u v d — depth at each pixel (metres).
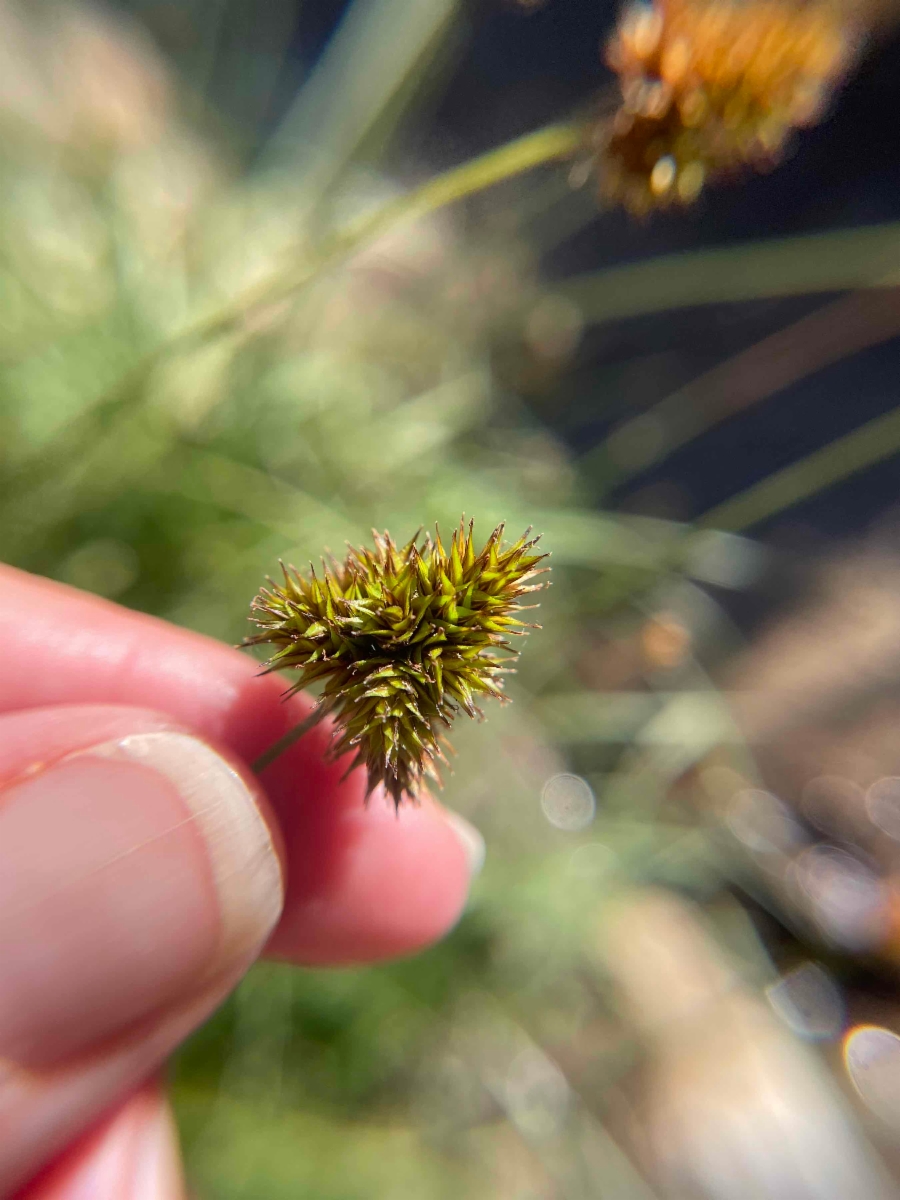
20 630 0.07
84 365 0.09
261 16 0.16
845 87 0.20
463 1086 0.11
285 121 0.13
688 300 0.10
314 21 0.20
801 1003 0.14
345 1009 0.10
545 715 0.13
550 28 0.21
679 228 0.21
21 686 0.07
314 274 0.06
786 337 0.11
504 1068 0.11
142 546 0.10
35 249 0.10
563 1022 0.12
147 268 0.10
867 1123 0.13
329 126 0.12
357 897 0.07
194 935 0.05
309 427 0.11
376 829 0.07
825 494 0.19
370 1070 0.10
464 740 0.11
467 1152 0.10
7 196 0.10
